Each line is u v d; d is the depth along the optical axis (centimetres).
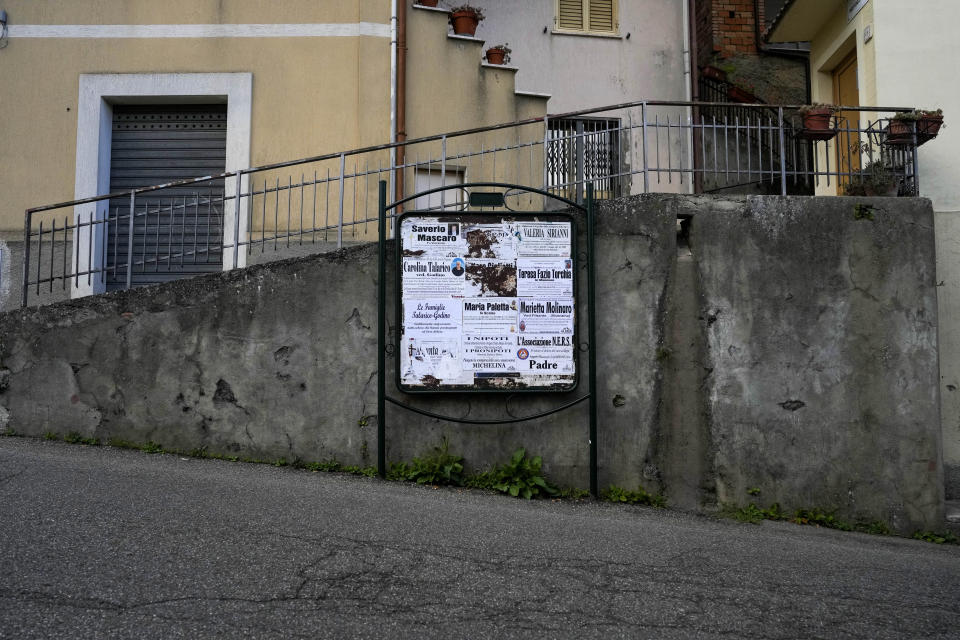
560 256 656
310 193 949
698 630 389
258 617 368
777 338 655
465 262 650
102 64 977
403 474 651
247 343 678
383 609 386
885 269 667
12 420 697
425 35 1007
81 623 352
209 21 982
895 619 421
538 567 458
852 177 738
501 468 652
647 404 654
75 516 487
